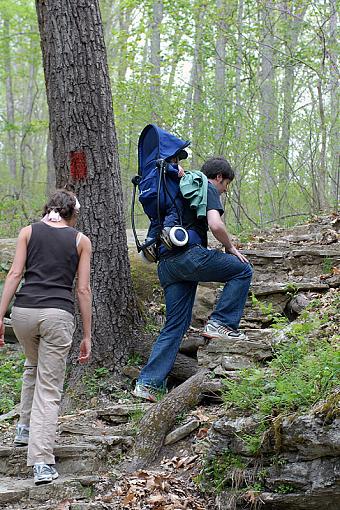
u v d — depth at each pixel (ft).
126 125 39.91
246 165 36.88
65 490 13.03
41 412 13.35
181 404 15.46
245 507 12.41
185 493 13.01
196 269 16.48
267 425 12.50
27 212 49.62
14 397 19.17
